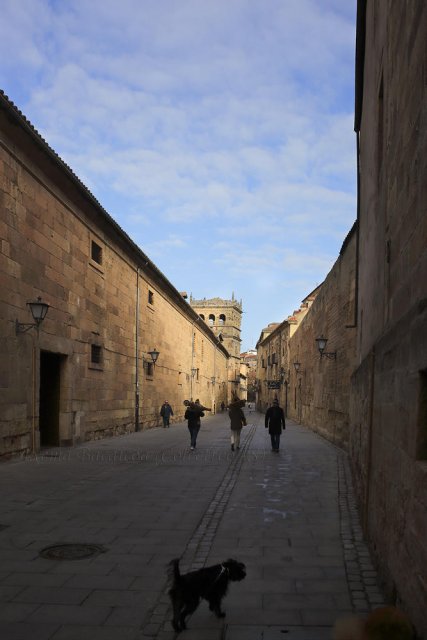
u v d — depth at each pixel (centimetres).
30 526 725
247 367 12675
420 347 337
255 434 2422
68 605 464
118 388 2216
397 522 404
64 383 1664
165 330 3216
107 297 2072
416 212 379
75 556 600
